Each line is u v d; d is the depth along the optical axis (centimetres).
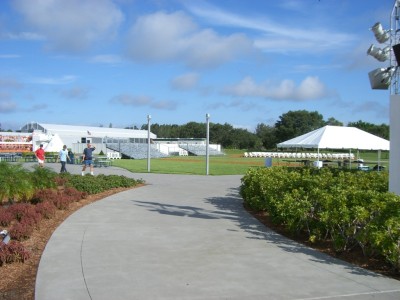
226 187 1827
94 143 6125
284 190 1012
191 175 2544
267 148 10931
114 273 602
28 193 1163
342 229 751
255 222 1022
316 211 830
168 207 1249
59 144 4444
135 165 3731
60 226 943
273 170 1415
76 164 3834
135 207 1240
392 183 917
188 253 720
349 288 545
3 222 916
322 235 838
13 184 1138
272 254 718
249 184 1283
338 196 765
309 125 10644
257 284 559
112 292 524
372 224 652
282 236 866
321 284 561
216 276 593
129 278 580
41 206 1035
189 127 12244
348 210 720
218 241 812
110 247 757
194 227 951
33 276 600
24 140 5703
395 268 619
